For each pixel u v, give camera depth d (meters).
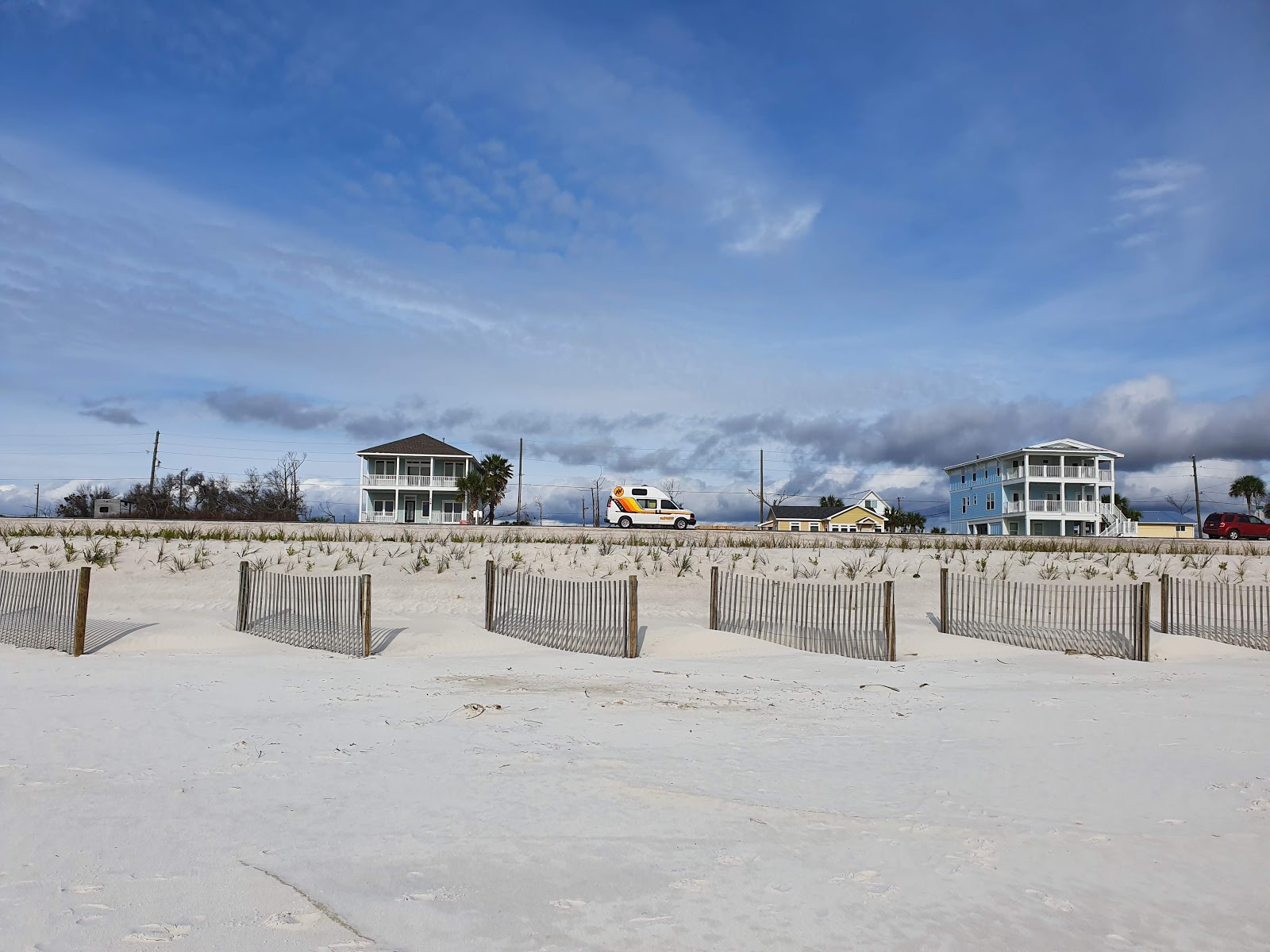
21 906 3.66
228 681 9.81
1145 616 13.12
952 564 23.27
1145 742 7.15
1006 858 4.49
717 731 7.44
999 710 8.62
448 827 4.79
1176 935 3.65
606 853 4.44
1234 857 4.55
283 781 5.66
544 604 16.81
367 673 10.80
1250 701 9.13
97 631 13.61
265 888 3.91
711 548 24.69
